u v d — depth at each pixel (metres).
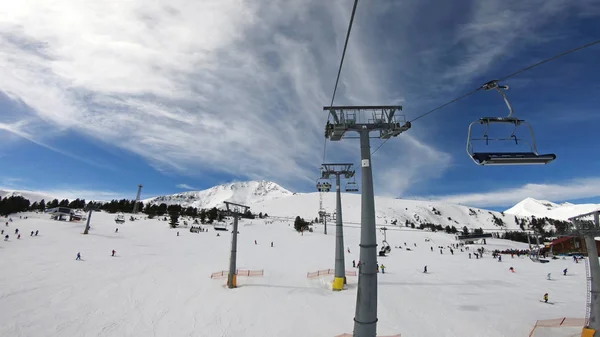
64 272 34.66
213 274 37.50
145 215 134.12
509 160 8.65
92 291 28.47
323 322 22.66
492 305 27.70
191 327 21.59
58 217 94.44
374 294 11.13
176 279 34.72
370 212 11.87
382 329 21.50
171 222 98.19
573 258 69.44
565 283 39.00
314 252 64.88
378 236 113.06
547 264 59.53
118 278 33.62
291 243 79.31
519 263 60.31
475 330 21.66
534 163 8.81
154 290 29.98
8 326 20.20
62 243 55.12
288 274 39.84
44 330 20.05
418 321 23.22
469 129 8.92
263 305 26.39
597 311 19.31
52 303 24.81
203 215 122.31
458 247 98.06
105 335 19.86
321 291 31.19
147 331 20.75
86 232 69.69
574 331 21.02
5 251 44.16
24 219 83.75
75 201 147.75
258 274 39.03
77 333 19.94
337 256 32.25
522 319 23.88
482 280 39.78
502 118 8.87
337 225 32.84
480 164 8.80
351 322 22.69
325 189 35.81
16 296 25.72
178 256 50.97
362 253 11.50
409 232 130.75
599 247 71.19
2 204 93.75
